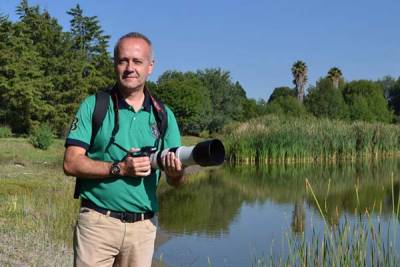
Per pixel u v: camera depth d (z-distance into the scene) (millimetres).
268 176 27422
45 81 44156
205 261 10578
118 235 3373
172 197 19797
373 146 38344
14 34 43594
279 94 112125
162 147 3508
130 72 3316
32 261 7891
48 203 12438
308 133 35188
